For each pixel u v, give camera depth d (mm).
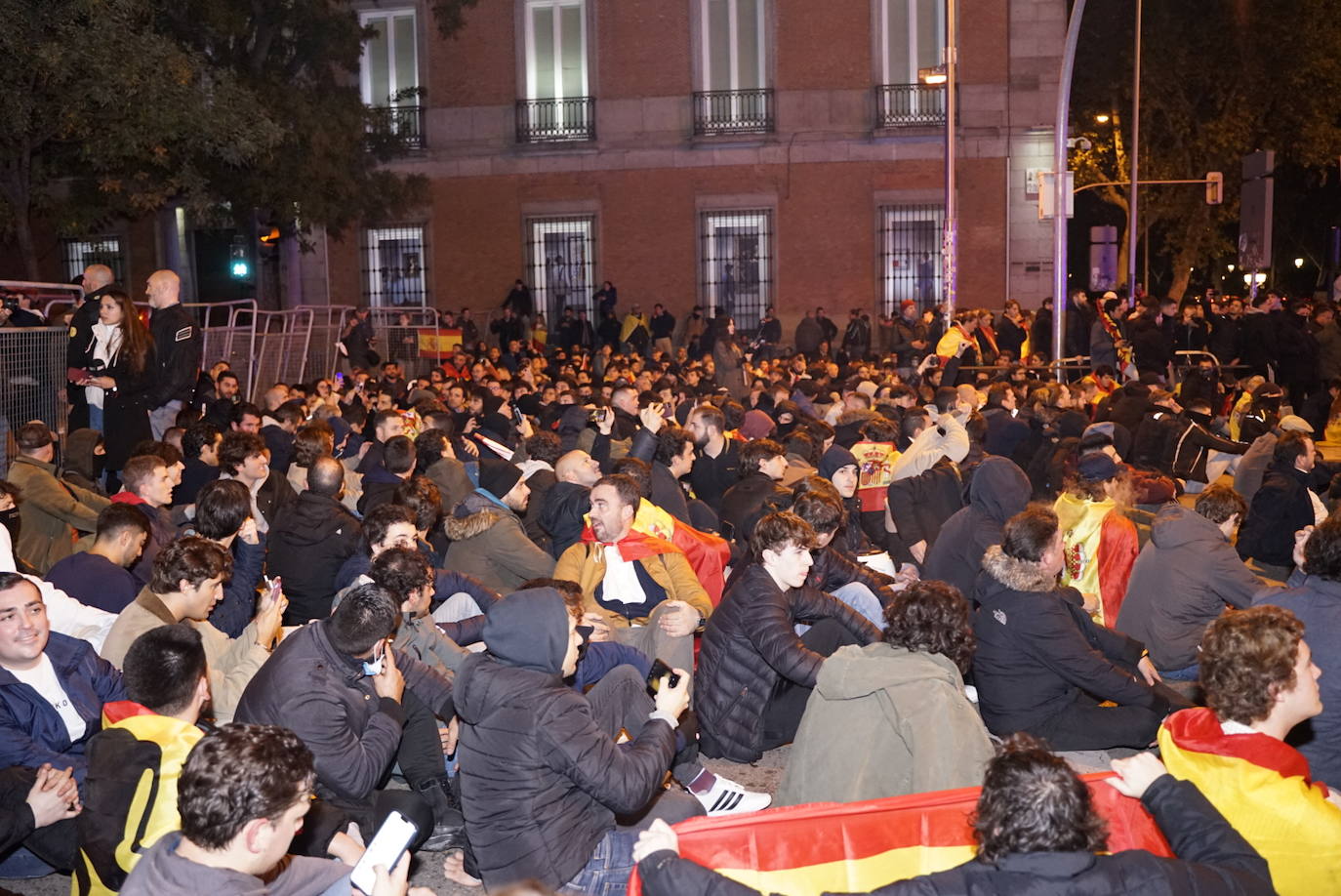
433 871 5312
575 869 4324
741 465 8555
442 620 6609
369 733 4898
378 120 27797
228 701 5434
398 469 8875
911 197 30047
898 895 3133
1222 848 3434
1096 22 37688
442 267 31422
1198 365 17938
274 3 24469
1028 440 12297
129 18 18297
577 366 23438
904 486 9461
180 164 22734
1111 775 4090
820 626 6465
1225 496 7426
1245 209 23672
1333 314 21234
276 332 20969
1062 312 18688
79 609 5836
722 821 3908
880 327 28719
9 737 4875
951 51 22484
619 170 30797
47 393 11117
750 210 30516
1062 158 18500
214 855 3225
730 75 30516
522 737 4258
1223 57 37312
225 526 6348
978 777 4684
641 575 6941
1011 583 6020
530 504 9016
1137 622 7156
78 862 4156
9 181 20484
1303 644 3820
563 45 30844
